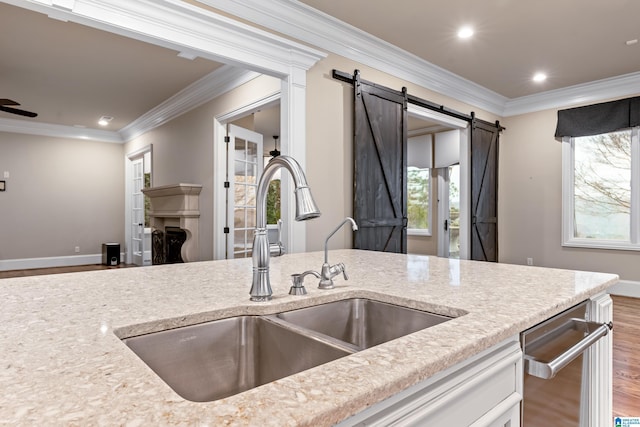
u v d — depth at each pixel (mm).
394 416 602
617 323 3531
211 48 2664
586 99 4855
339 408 510
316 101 3297
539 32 3395
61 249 7223
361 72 3674
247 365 1047
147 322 896
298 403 509
